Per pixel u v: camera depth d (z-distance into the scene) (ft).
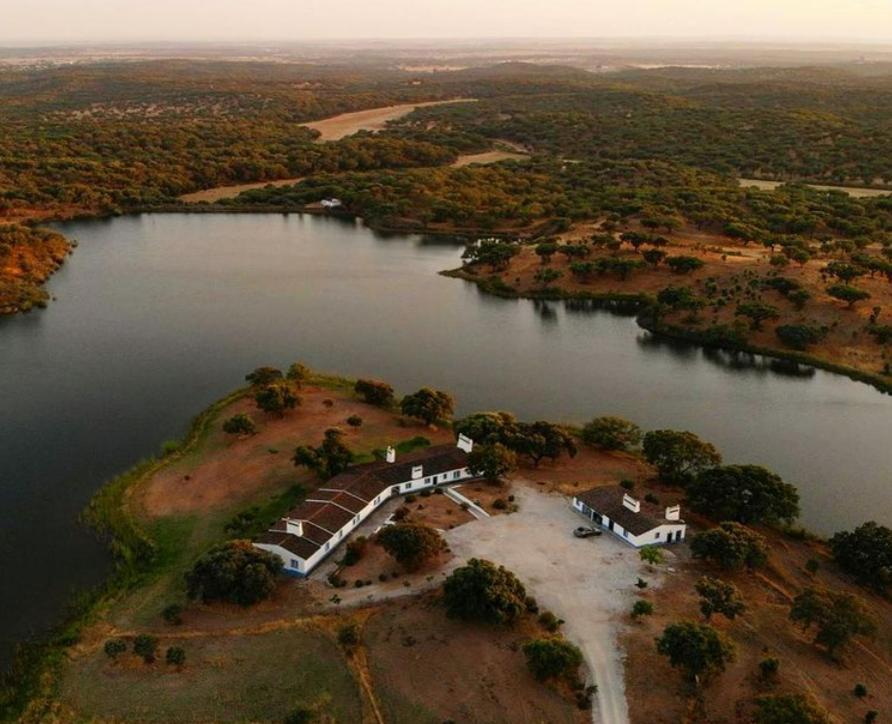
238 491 369.71
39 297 655.76
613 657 263.90
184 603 291.38
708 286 654.53
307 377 503.61
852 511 375.25
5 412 454.81
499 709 241.35
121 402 473.67
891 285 627.87
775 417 476.54
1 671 258.98
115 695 246.68
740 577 311.27
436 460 378.32
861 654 272.51
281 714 240.12
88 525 343.67
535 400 493.77
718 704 244.42
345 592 296.51
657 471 395.14
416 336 602.85
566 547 326.44
